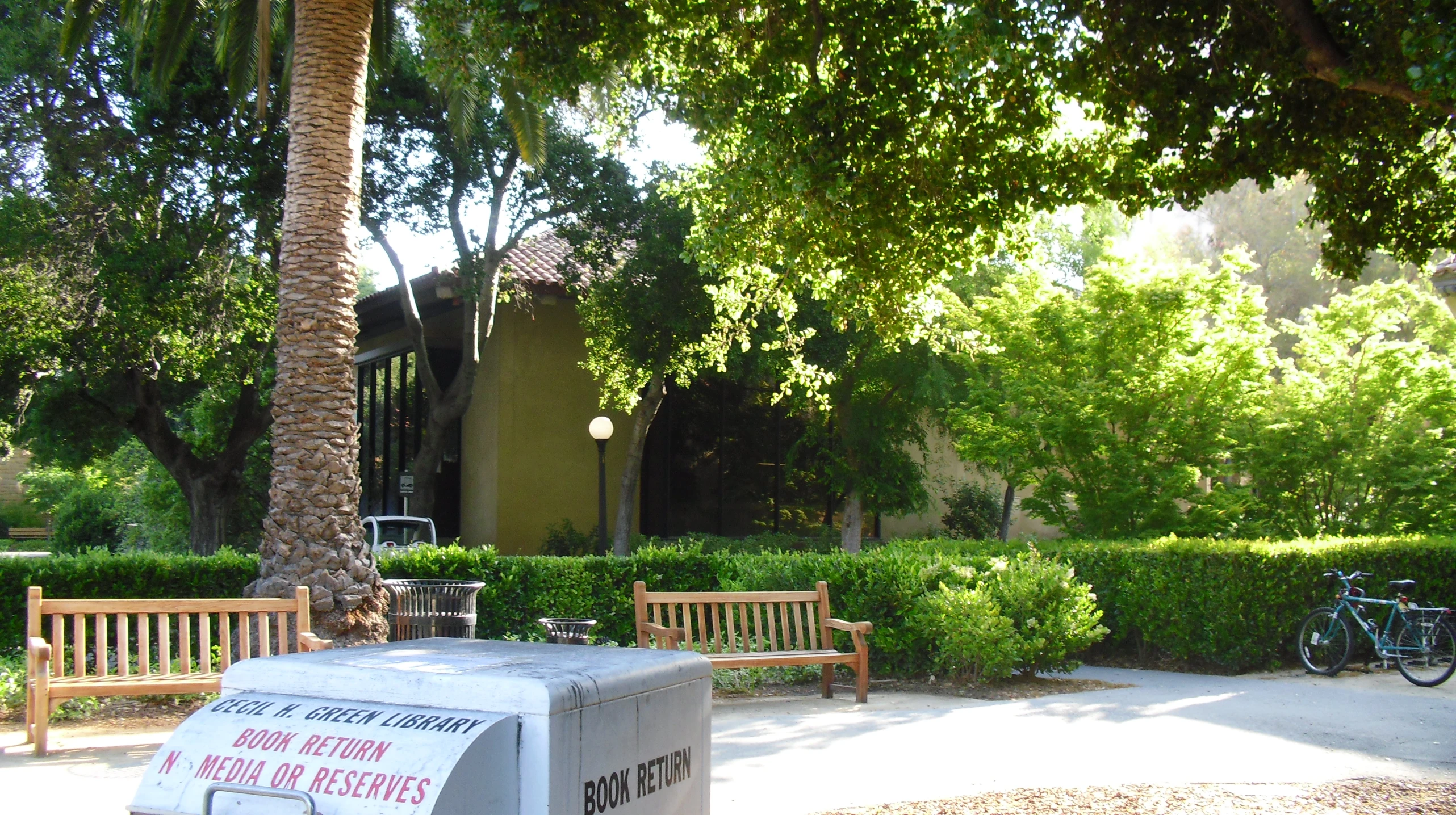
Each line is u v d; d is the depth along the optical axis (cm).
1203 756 651
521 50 751
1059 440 1402
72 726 739
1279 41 725
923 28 802
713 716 780
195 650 952
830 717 779
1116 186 823
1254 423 1471
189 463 2359
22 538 4675
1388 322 1443
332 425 903
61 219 1777
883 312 926
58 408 2422
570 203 2005
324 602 867
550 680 257
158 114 1786
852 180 780
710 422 2627
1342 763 638
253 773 246
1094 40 766
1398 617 1016
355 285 936
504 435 2388
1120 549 1124
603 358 2134
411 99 1889
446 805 229
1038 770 607
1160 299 1360
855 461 2388
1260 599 1048
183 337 1908
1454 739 717
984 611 906
